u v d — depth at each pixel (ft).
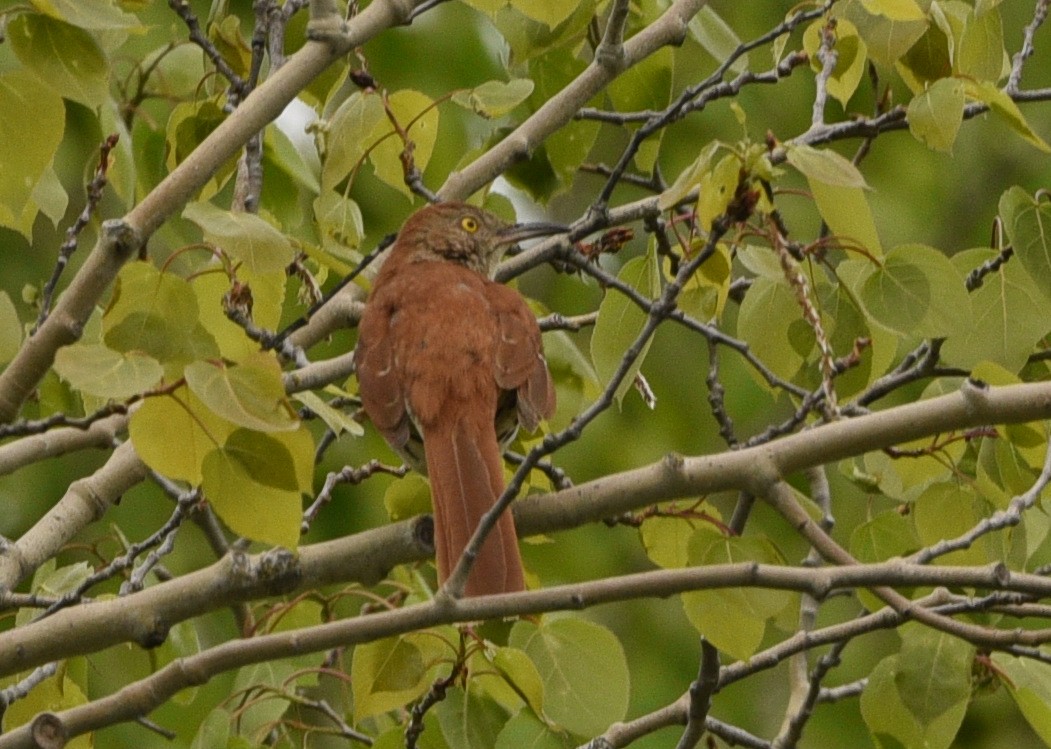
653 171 32.45
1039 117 50.78
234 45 31.48
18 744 22.13
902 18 27.14
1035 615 25.32
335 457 44.42
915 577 22.53
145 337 21.88
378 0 26.30
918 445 29.04
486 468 25.73
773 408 48.37
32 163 24.44
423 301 28.22
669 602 47.98
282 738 29.55
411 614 22.13
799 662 30.42
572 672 26.73
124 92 33.96
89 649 23.57
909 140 50.78
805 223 47.60
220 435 21.47
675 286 22.07
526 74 33.96
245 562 24.22
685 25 31.40
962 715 26.66
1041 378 30.30
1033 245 26.08
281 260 22.82
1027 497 25.54
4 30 24.08
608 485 24.94
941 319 25.46
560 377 32.04
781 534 49.06
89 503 28.68
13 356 25.40
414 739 26.86
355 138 28.27
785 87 47.37
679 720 28.19
